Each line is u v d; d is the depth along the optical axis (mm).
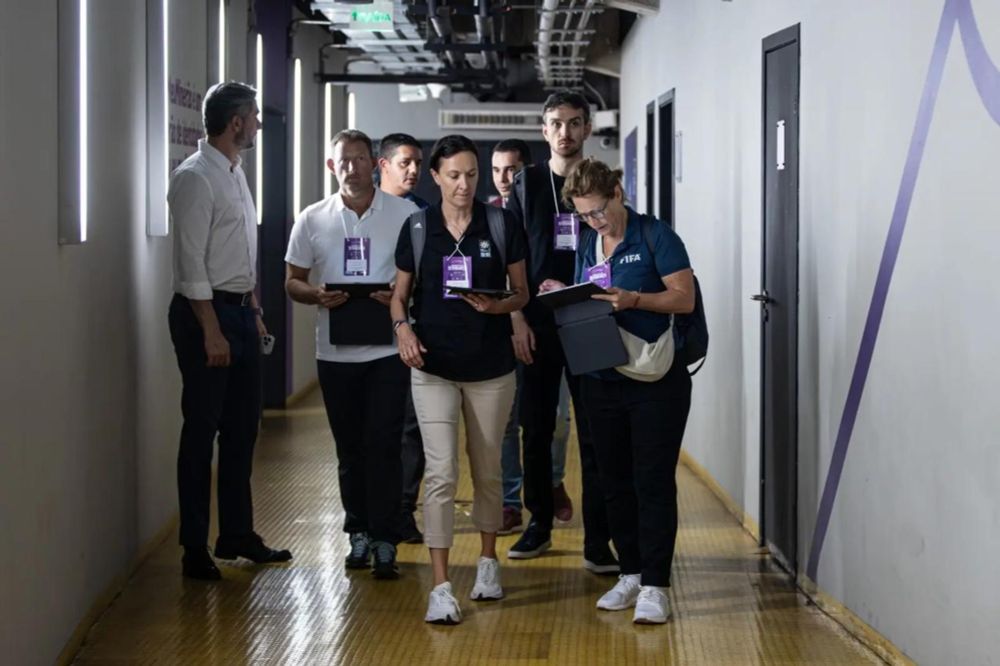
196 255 5172
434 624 4805
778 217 5734
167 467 6297
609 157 16250
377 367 5387
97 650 4473
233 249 5375
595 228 4695
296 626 4773
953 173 3699
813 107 5180
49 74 4055
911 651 4066
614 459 4926
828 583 4941
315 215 5484
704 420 7844
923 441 3943
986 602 3490
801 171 5359
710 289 7566
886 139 4281
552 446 6469
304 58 12555
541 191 5535
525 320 5527
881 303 4324
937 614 3844
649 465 4738
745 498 6477
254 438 5648
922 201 3947
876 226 4375
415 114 16875
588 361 4637
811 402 5180
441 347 4824
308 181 12898
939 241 3809
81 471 4547
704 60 7762
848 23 4707
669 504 4785
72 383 4418
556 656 4434
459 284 4828
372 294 5332
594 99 16672
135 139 5539
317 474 7992
